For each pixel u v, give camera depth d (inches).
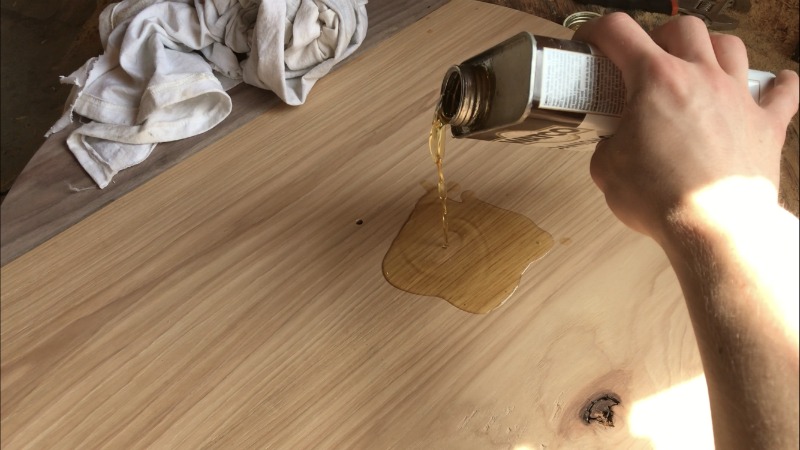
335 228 19.0
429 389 16.1
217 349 16.9
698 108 11.8
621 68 13.1
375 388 16.2
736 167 11.4
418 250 18.5
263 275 18.2
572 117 13.8
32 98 34.4
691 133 11.7
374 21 23.7
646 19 25.0
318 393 16.2
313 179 20.0
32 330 17.3
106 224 19.2
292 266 18.3
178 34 21.4
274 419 15.8
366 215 19.3
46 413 16.1
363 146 20.7
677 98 11.9
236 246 18.7
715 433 11.1
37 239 18.8
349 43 22.3
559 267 18.0
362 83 22.2
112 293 17.9
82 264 18.4
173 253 18.6
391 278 18.0
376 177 20.0
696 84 12.1
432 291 17.7
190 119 20.8
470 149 20.5
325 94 22.0
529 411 15.7
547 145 16.0
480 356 16.6
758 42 24.6
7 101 34.4
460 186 19.7
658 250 18.2
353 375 16.4
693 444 15.1
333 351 16.8
